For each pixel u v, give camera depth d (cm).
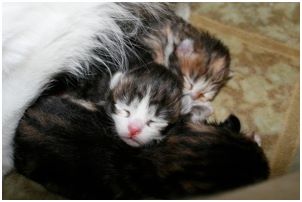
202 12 35
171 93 30
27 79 27
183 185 28
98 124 29
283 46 35
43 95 29
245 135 30
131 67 30
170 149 29
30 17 25
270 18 35
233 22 35
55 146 28
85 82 30
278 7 36
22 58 26
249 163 28
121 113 30
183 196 26
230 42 35
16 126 28
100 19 27
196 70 32
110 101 30
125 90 30
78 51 28
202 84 32
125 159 29
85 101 30
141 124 30
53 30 26
